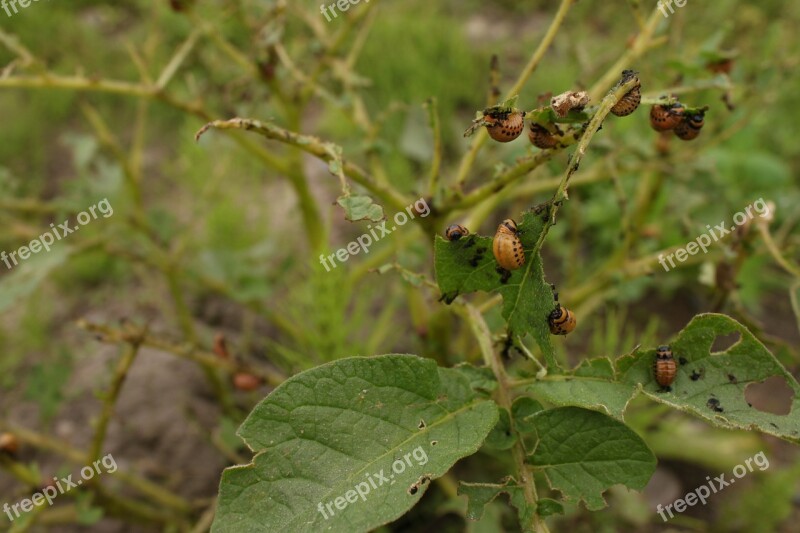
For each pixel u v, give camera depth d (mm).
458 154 711
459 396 296
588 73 459
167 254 500
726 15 782
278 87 438
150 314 610
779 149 720
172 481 483
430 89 747
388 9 896
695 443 498
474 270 303
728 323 293
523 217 296
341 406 289
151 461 502
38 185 715
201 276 503
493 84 350
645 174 466
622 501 480
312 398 288
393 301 503
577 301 456
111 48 872
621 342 584
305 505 280
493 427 301
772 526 458
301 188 473
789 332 600
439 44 810
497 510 421
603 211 620
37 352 587
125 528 478
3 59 814
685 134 316
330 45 439
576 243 526
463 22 918
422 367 294
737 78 448
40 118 790
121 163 488
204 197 556
